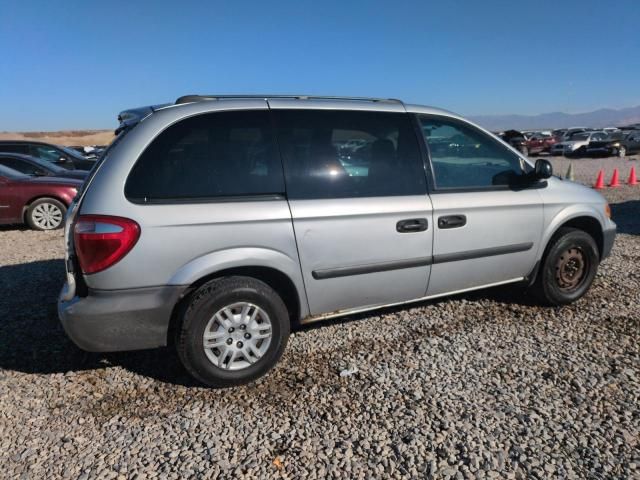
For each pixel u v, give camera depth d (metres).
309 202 3.31
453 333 4.02
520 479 2.39
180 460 2.56
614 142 28.44
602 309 4.47
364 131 3.59
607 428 2.76
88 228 2.90
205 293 3.08
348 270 3.47
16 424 2.90
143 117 3.17
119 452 2.64
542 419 2.85
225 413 2.98
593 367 3.44
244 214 3.13
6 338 4.07
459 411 2.95
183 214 3.01
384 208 3.52
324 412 2.97
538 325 4.15
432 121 3.90
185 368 3.19
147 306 3.00
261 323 3.28
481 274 4.07
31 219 9.17
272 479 2.42
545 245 4.31
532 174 4.15
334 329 4.13
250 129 3.27
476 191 3.94
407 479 2.40
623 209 10.26
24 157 11.43
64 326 3.07
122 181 2.96
